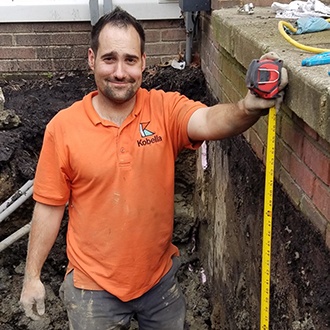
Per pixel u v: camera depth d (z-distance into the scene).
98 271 1.26
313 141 1.01
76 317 1.30
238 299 1.70
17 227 2.08
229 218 1.81
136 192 1.20
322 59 1.01
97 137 1.19
